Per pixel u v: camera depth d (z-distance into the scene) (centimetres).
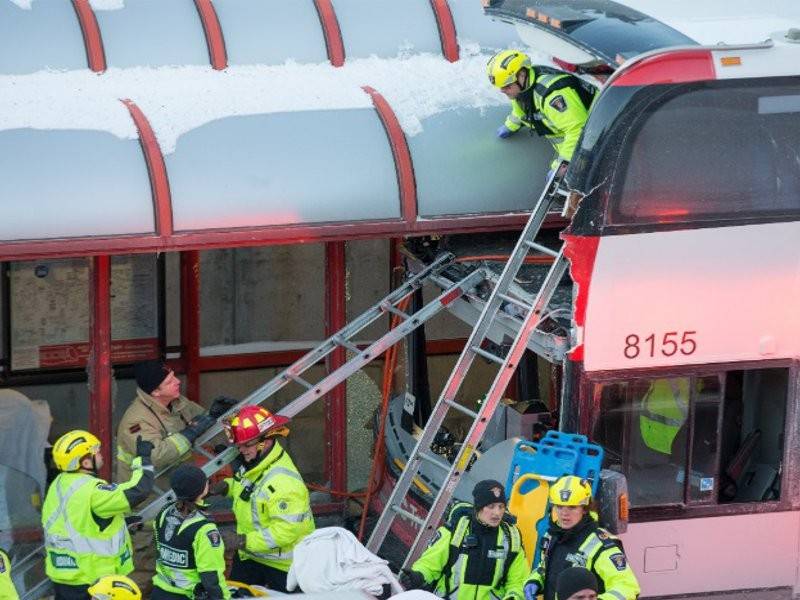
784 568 4275
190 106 4859
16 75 4925
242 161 4697
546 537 3734
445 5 5441
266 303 5856
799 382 4181
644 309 4041
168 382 4762
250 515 4188
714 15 4428
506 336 4516
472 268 4772
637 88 3919
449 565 3781
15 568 4569
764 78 3988
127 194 4538
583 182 3953
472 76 5175
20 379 5472
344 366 4597
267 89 4997
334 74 5147
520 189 4831
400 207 4744
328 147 4781
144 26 5175
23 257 4409
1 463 5034
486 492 3719
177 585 3912
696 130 3972
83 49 5050
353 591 2961
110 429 4784
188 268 5594
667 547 4178
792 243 4094
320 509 5203
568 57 4297
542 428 4531
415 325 4622
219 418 4594
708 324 4091
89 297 4722
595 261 3978
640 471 4128
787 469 4231
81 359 5528
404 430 5203
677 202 3997
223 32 5216
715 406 4150
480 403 5119
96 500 4003
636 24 4244
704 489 4178
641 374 4075
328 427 5216
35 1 5169
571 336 4050
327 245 5100
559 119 4347
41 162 4534
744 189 4034
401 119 4922
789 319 4141
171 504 3994
